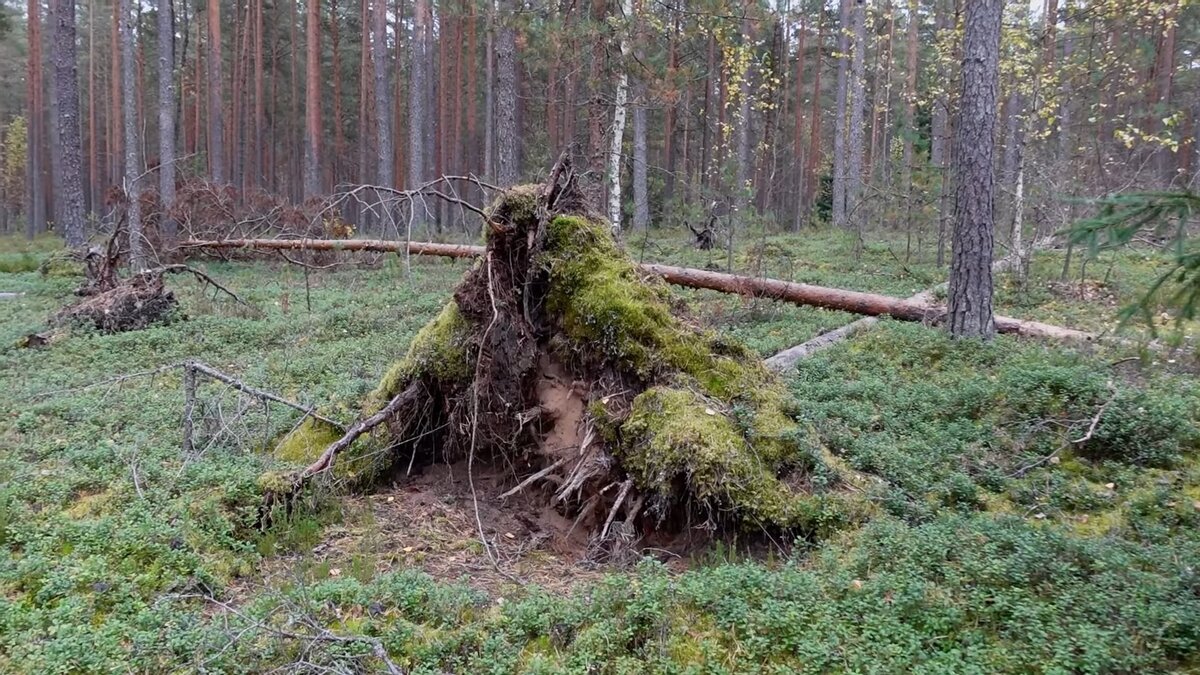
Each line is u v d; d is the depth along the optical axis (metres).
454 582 4.94
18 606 4.17
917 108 23.53
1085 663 3.48
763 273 12.85
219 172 25.86
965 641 3.79
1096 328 9.34
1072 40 14.73
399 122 33.12
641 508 5.58
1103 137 17.38
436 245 15.41
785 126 31.47
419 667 3.80
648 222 23.31
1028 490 5.50
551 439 6.39
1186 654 3.60
